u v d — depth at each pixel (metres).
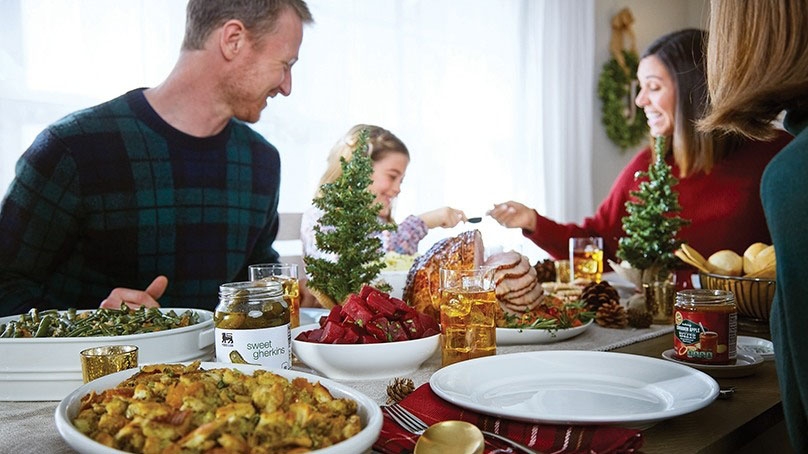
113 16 2.46
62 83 2.36
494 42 4.04
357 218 1.28
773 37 0.74
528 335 1.23
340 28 3.19
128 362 0.82
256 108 1.90
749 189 2.46
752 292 1.32
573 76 4.43
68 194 1.71
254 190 2.00
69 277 1.80
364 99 3.34
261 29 1.80
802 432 0.72
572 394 0.84
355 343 1.01
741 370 0.99
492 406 0.78
